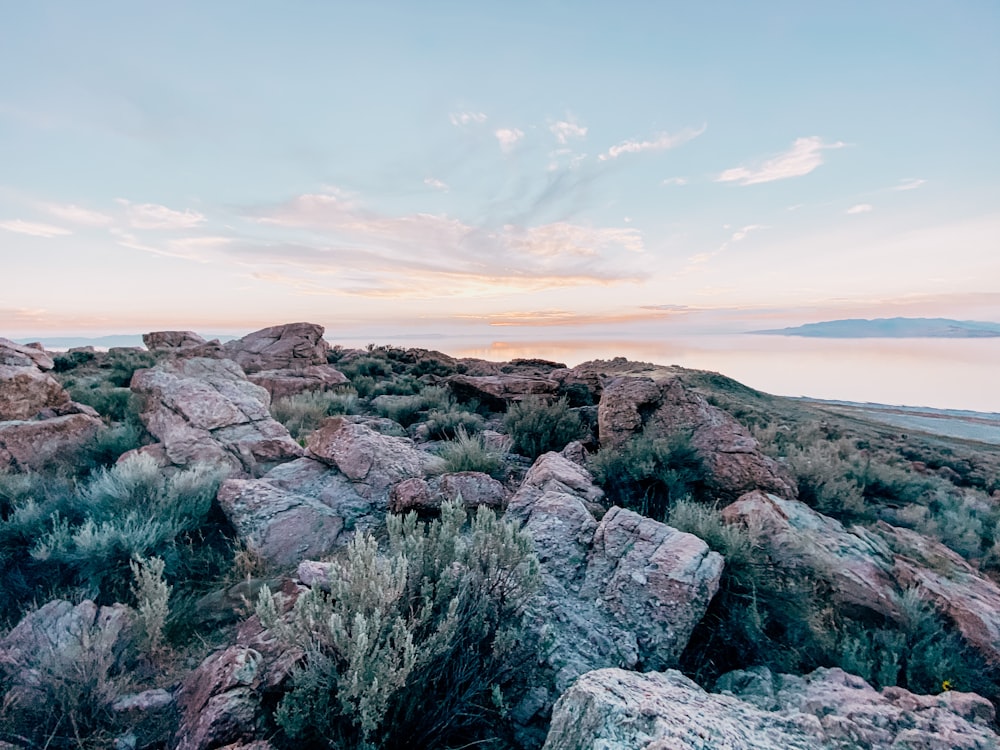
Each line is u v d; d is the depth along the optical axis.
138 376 10.69
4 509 5.93
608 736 2.32
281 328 29.14
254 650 3.25
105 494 5.79
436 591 3.61
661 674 3.36
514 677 3.40
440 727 2.89
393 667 2.72
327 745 2.81
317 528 5.94
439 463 8.37
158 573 4.15
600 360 45.09
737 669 3.97
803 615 4.41
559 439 10.64
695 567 4.45
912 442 22.17
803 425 18.97
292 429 11.16
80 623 3.80
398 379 22.28
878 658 4.21
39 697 3.14
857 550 5.83
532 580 3.73
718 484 7.64
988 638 4.39
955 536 7.95
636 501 7.28
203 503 6.04
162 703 3.22
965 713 3.27
